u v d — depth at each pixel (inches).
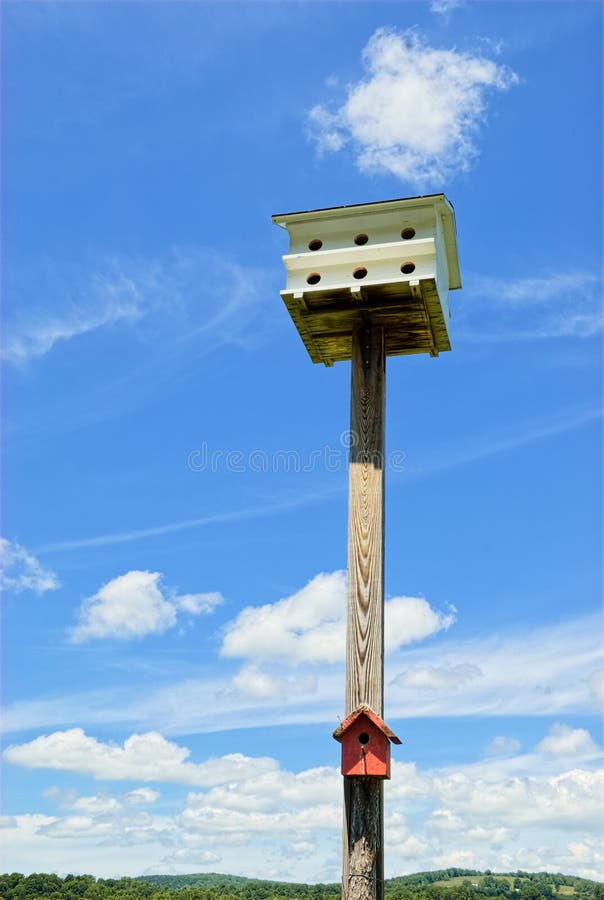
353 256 297.7
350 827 234.4
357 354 295.3
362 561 262.2
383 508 270.8
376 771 233.8
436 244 297.4
